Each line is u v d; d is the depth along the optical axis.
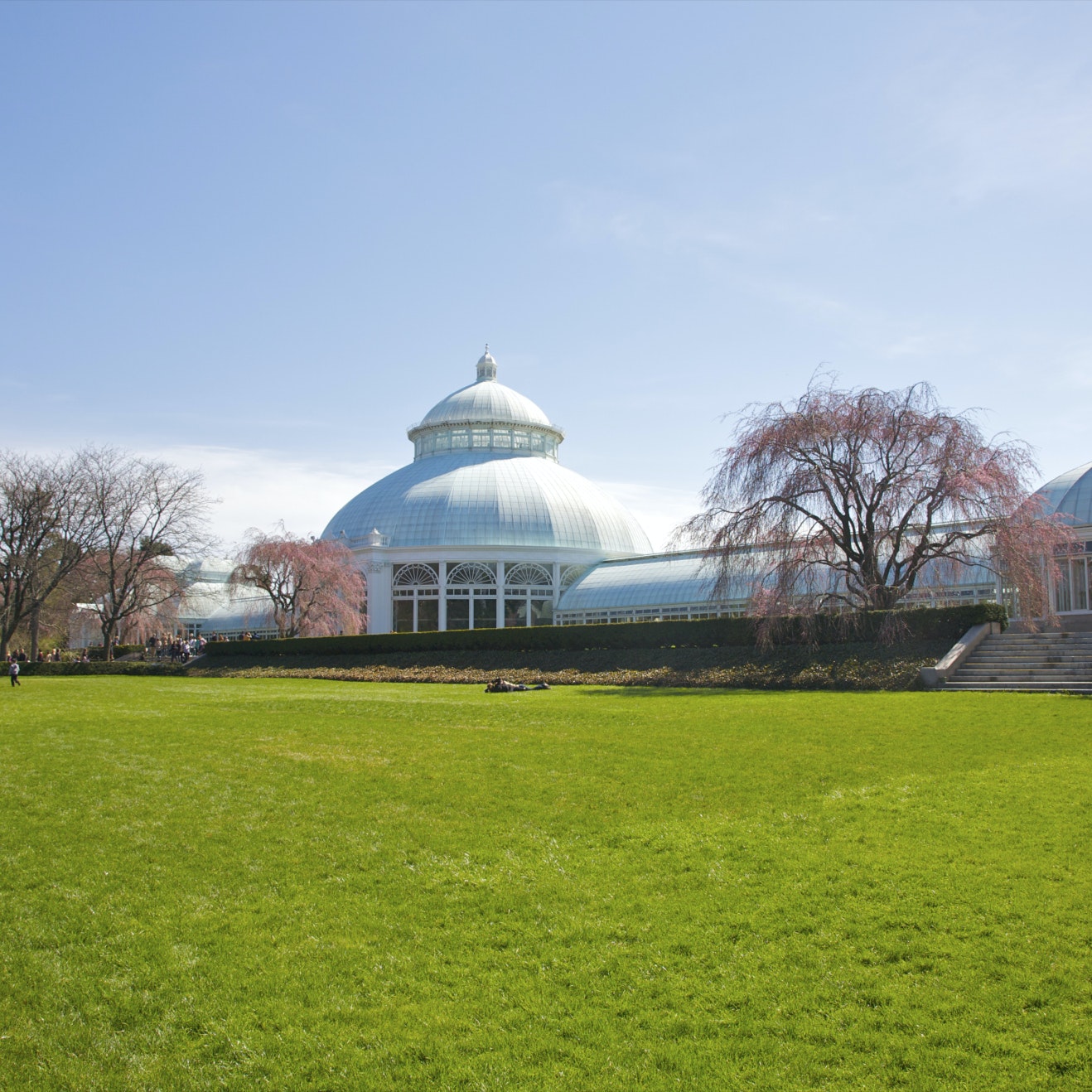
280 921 11.01
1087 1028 8.00
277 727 25.91
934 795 15.23
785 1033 8.22
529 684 42.56
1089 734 20.28
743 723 23.62
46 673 66.31
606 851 13.12
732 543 39.75
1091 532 45.81
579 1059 7.93
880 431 37.97
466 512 91.69
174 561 87.00
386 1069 7.93
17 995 9.43
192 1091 7.75
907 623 36.78
